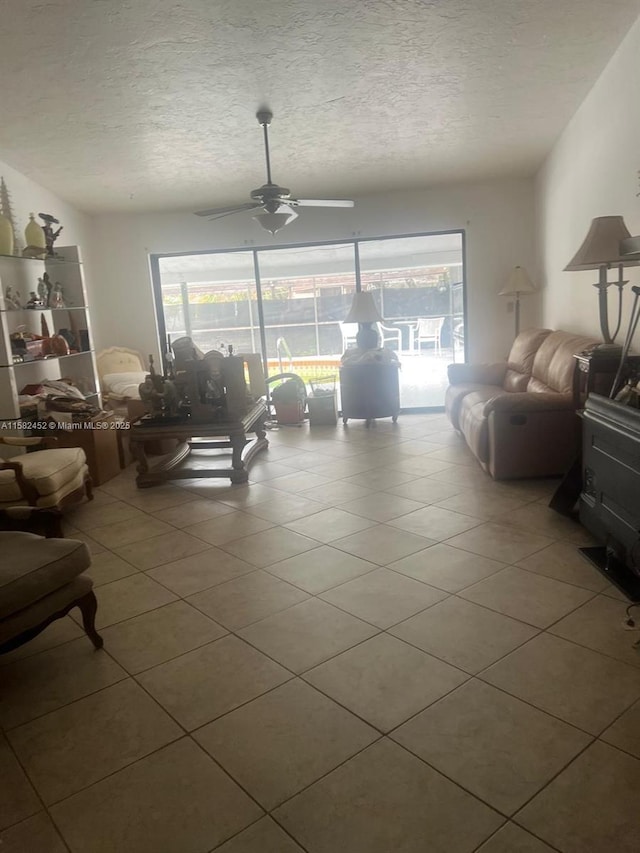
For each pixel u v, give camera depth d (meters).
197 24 3.11
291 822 1.54
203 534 3.61
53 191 5.71
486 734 1.80
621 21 3.39
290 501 4.12
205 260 7.12
